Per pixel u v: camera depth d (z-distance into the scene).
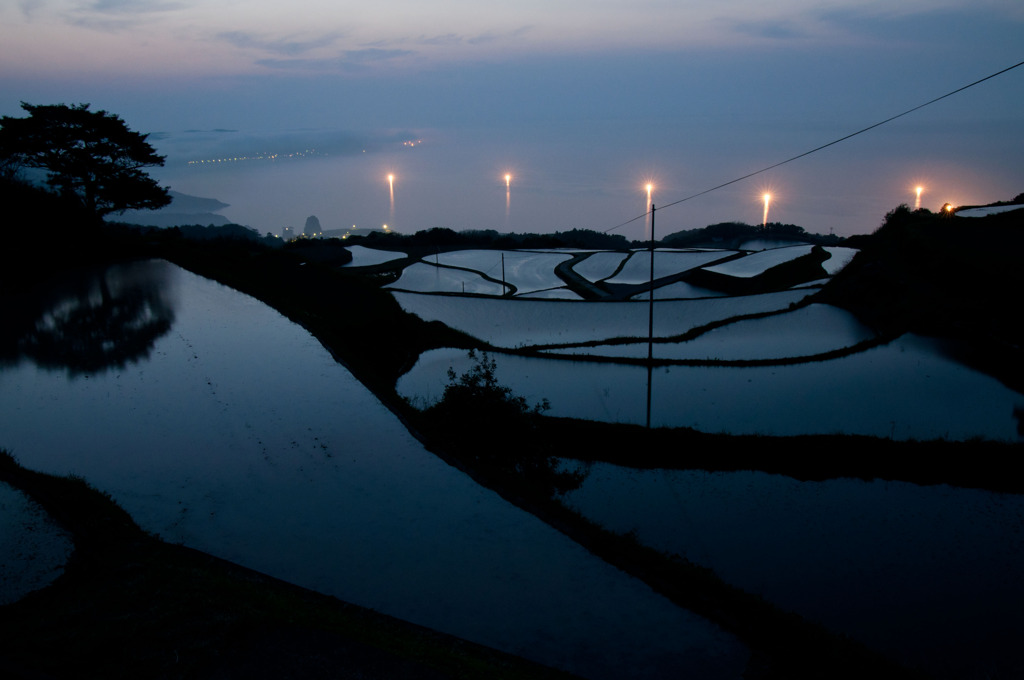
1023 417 17.91
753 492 14.38
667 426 17.42
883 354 23.48
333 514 10.50
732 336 28.48
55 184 33.12
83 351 18.09
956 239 34.69
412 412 14.48
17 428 13.18
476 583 8.77
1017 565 11.79
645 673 7.13
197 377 16.28
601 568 9.25
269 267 32.44
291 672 6.17
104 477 11.32
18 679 5.78
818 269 46.97
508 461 13.85
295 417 14.20
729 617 8.14
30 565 8.29
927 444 15.48
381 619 7.53
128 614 7.02
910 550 12.27
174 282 26.72
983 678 8.99
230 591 7.62
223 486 11.22
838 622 10.22
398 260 68.25
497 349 24.78
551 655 7.38
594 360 23.16
